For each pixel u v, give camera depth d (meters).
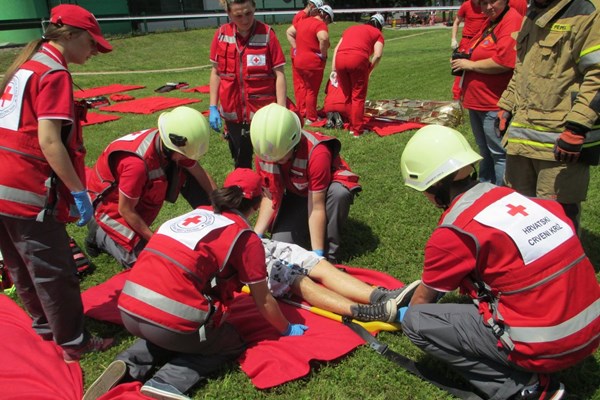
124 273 4.28
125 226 4.19
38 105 2.82
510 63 4.82
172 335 2.86
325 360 3.15
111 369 2.94
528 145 3.72
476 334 2.69
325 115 9.45
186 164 4.24
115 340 3.52
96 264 4.60
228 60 5.45
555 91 3.49
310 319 3.62
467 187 2.75
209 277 2.94
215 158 7.33
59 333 3.21
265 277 3.10
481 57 5.00
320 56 8.61
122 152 3.86
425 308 2.89
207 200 4.55
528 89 3.66
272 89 5.56
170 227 3.03
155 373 3.06
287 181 4.22
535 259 2.44
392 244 4.70
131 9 26.36
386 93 11.71
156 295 2.86
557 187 3.66
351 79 7.94
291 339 3.35
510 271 2.47
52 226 3.07
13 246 3.20
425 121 8.52
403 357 3.16
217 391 2.98
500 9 4.88
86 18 2.98
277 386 3.00
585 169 3.62
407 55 19.45
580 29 3.26
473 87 5.15
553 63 3.46
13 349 3.35
